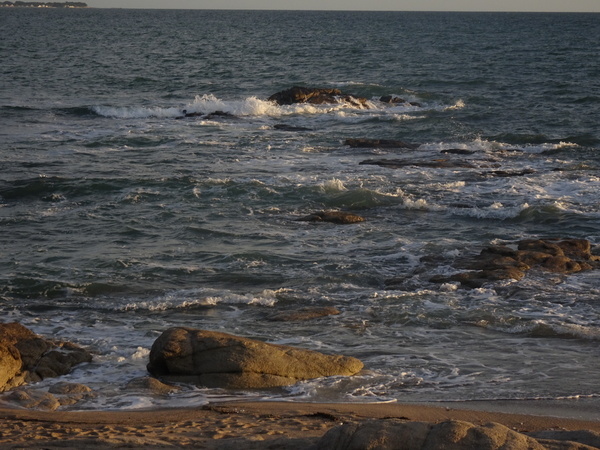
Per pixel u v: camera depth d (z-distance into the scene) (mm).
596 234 17219
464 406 8758
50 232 17453
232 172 23625
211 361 9688
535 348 10977
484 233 17359
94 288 13773
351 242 16656
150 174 23219
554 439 6410
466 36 108562
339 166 24547
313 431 7484
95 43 87375
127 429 7555
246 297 13211
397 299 13031
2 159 25391
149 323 12055
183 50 77250
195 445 6781
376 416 8234
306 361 9836
